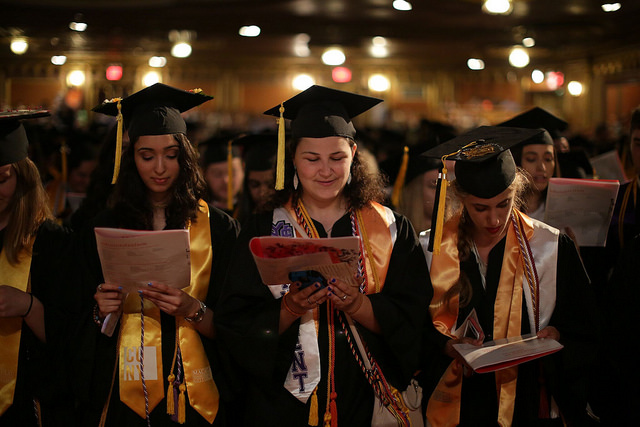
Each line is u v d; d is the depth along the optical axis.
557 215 3.18
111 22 15.43
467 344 2.56
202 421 2.62
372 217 2.66
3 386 2.67
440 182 2.57
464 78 22.53
